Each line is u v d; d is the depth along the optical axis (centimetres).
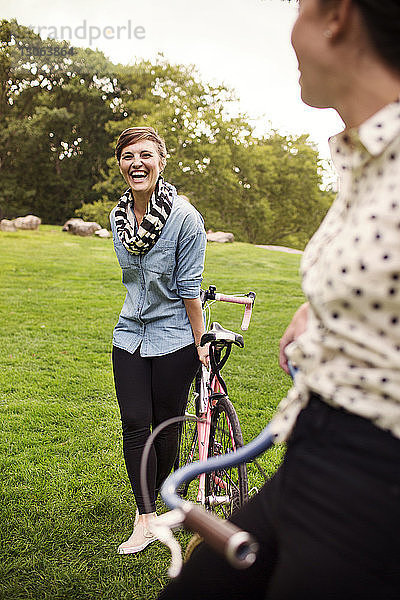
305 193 3978
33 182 4075
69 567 272
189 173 3366
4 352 651
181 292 280
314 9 111
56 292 1068
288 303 1064
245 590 133
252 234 3888
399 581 99
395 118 103
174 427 295
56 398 498
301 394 116
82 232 2119
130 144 275
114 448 396
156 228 270
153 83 3794
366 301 102
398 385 101
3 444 398
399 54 106
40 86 3959
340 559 101
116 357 293
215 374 277
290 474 113
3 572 267
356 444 103
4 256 1499
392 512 99
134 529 287
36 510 315
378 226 100
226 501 265
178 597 136
